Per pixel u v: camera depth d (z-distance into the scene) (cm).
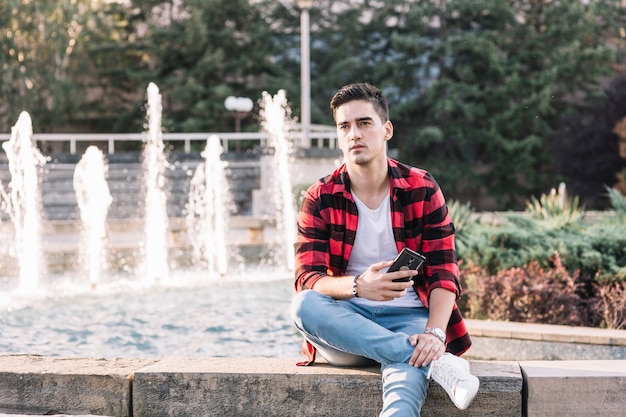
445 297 337
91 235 1235
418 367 314
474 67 3138
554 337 535
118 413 349
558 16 3156
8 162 1828
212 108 3031
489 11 3086
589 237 702
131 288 935
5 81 2991
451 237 349
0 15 2975
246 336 647
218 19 3156
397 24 3222
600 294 633
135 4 3186
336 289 336
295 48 3206
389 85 3095
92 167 1717
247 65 3073
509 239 720
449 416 332
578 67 3103
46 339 645
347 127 343
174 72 3209
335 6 3241
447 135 3170
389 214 347
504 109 3123
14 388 355
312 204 353
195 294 887
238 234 1372
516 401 330
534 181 3077
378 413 334
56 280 1020
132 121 3156
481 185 3119
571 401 329
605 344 523
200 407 344
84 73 3170
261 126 2959
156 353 591
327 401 337
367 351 322
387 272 329
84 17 3073
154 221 1269
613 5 3259
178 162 1877
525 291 617
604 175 2781
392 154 2977
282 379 339
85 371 353
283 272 1095
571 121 2853
